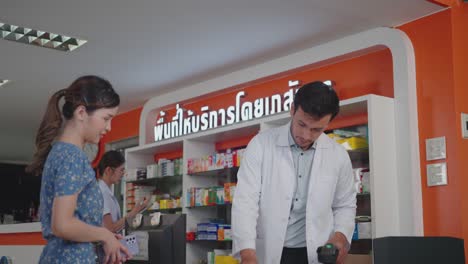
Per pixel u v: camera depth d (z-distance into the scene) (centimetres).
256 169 288
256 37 552
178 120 729
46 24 527
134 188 739
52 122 222
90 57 617
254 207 283
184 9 488
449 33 479
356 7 477
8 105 827
